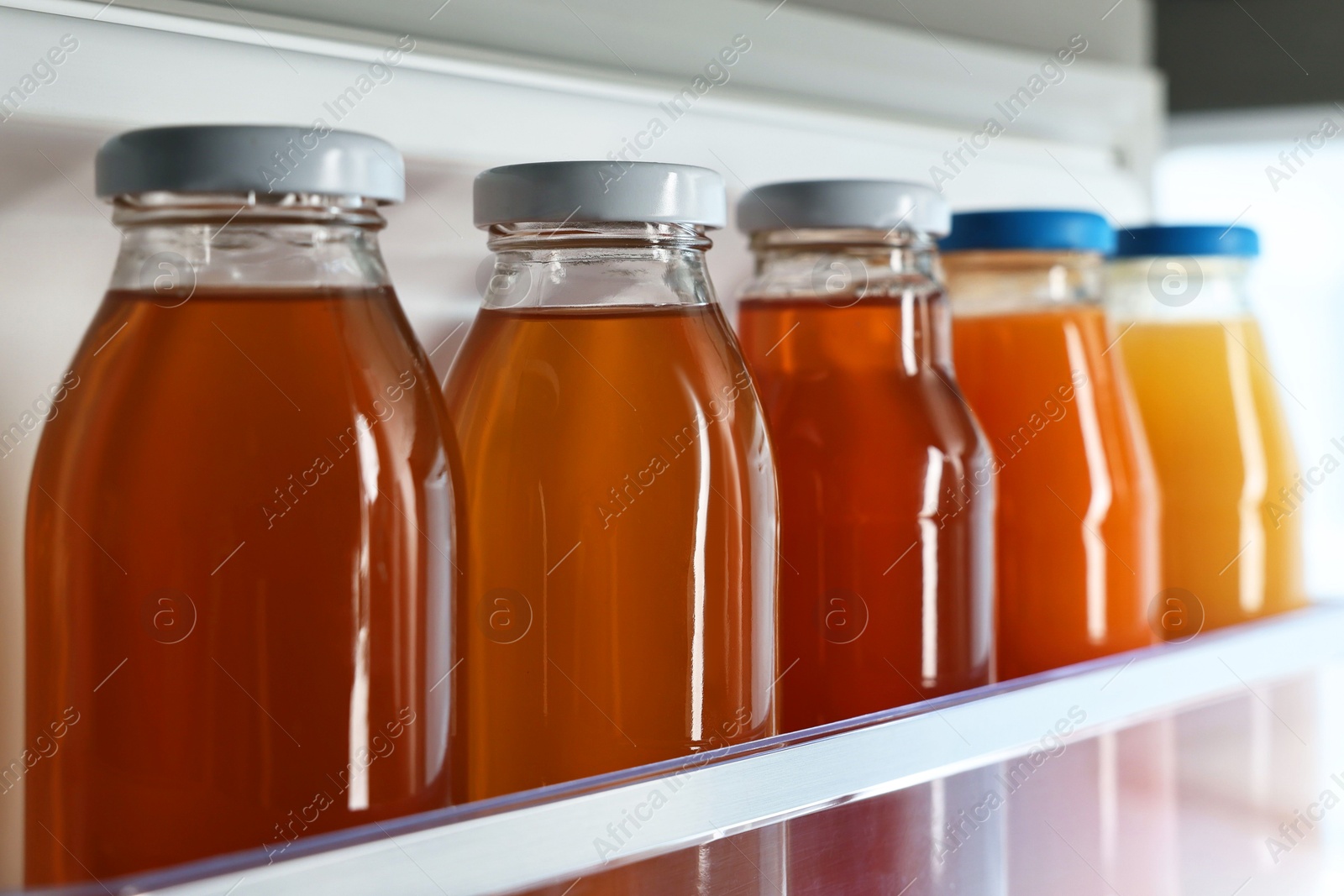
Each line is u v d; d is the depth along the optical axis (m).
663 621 0.40
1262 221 1.25
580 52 0.57
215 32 0.46
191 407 0.35
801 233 0.50
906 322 0.50
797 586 0.48
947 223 0.52
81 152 0.43
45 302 0.42
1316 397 1.26
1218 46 1.09
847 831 0.42
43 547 0.36
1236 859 0.58
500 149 0.53
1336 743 0.62
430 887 0.32
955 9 0.75
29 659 0.38
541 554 0.40
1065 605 0.56
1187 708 0.55
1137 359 0.67
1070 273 0.59
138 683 0.35
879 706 0.48
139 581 0.34
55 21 0.42
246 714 0.34
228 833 0.34
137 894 0.28
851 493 0.48
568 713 0.40
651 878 0.36
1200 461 0.65
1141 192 0.85
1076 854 0.50
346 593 0.35
